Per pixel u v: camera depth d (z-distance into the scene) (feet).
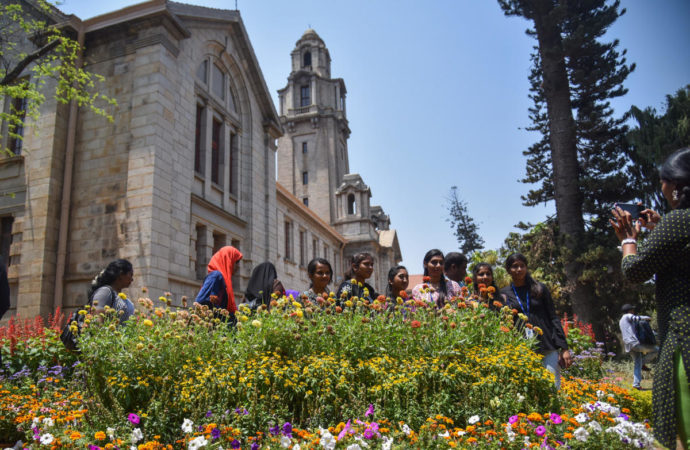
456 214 179.42
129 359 13.74
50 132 45.83
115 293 17.06
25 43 51.26
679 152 8.34
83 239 44.14
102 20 48.39
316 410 12.58
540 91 82.53
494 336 15.74
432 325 15.46
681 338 7.51
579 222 61.57
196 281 48.24
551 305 18.37
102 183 44.96
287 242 93.20
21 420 13.89
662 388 7.75
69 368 23.59
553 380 14.21
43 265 42.39
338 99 172.35
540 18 67.72
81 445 11.53
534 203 83.61
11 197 45.93
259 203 66.39
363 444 10.48
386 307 17.21
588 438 11.04
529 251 74.54
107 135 46.09
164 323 15.30
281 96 177.68
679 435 7.47
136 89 46.03
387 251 149.59
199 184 52.90
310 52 177.06
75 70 43.39
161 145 44.88
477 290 19.95
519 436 11.30
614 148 68.80
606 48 66.18
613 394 19.40
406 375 13.55
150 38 46.98
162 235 43.37
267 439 11.55
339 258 130.52
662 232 7.77
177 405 13.32
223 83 61.36
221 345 15.11
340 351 14.56
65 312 42.96
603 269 58.39
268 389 13.14
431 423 11.84
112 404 13.19
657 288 8.34
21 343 24.22
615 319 63.26
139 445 11.64
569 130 63.52
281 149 167.73
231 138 63.36
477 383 13.30
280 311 15.81
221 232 56.65
